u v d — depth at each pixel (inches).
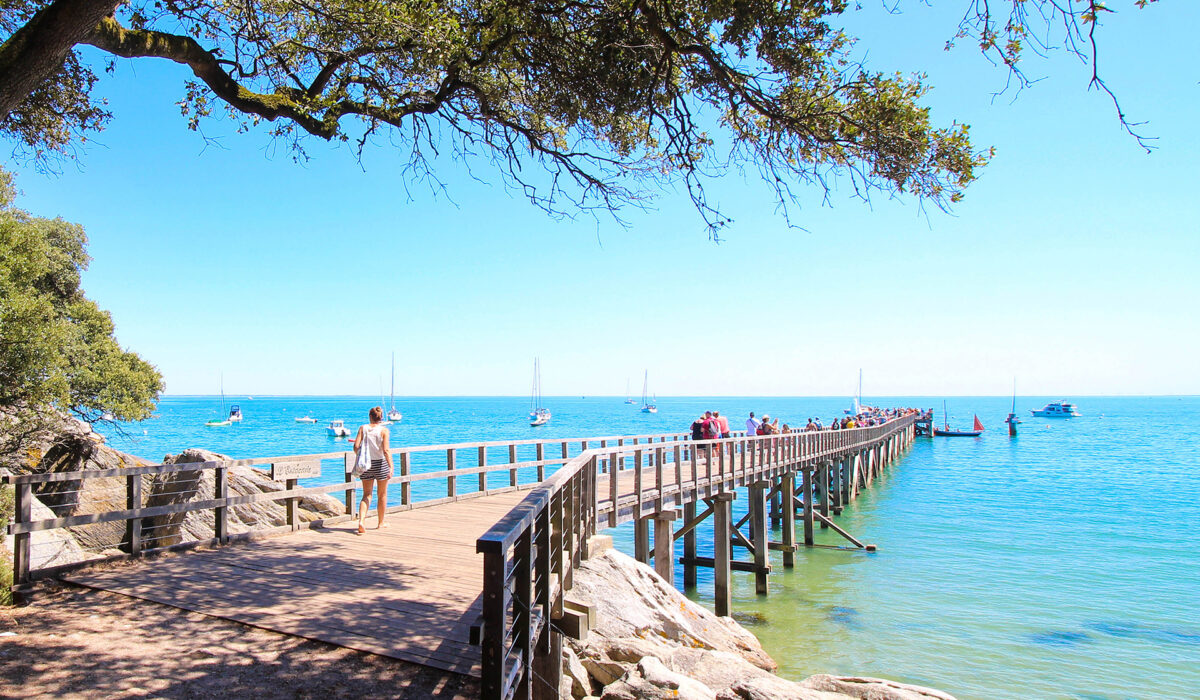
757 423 1024.2
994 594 597.9
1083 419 6117.1
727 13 257.9
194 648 191.2
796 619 534.9
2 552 277.9
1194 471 1772.9
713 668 280.4
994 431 4074.8
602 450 403.2
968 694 391.5
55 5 185.5
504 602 130.5
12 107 190.4
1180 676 418.6
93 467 652.1
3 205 650.2
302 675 173.6
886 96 267.4
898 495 1312.7
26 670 173.0
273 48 290.2
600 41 291.6
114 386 748.6
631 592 325.4
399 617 217.0
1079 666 433.4
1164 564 711.7
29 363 494.6
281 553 308.7
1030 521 991.0
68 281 871.7
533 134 344.2
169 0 277.1
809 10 260.4
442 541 338.6
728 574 562.6
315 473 381.4
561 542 235.0
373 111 291.9
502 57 299.3
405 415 6382.9
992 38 209.5
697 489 572.7
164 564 283.3
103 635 200.2
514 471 549.3
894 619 529.0
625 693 232.5
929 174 273.1
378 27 275.7
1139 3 175.3
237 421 4665.4
